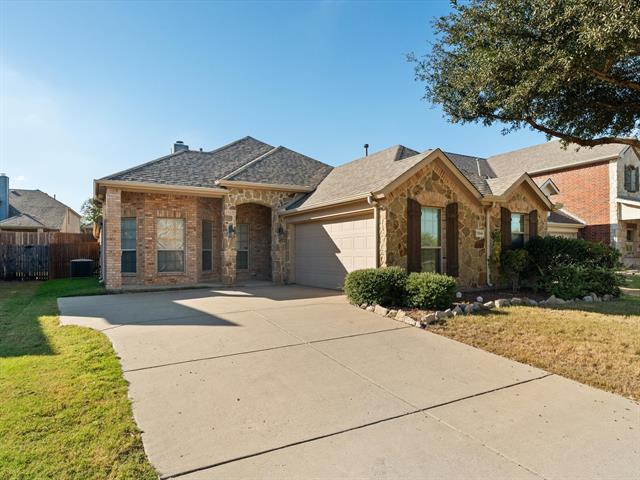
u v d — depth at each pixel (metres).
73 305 9.80
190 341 6.38
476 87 7.95
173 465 2.99
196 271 14.45
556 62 6.45
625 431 3.60
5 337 6.57
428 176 11.32
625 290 12.75
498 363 5.49
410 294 8.78
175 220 14.21
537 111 8.35
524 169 25.16
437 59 9.02
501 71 7.38
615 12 5.28
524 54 6.85
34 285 15.41
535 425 3.71
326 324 7.60
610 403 4.22
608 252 11.34
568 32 6.13
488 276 12.52
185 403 4.10
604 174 21.81
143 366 5.20
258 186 14.82
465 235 12.09
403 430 3.59
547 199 13.87
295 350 5.97
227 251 14.39
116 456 3.07
